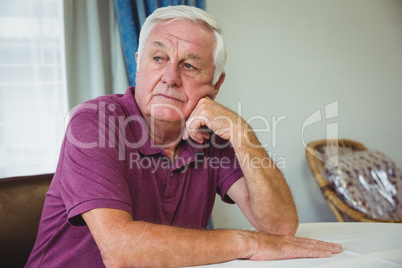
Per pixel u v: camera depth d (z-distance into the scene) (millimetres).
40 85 2293
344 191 2709
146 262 909
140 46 1252
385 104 3467
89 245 1075
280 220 1223
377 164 3029
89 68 2262
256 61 2912
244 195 1335
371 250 1026
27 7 2242
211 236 954
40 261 1149
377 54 3420
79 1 2234
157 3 2328
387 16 3457
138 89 1237
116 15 2295
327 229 1325
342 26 3260
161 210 1216
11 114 2248
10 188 1334
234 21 2816
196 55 1219
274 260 961
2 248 1278
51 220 1139
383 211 2844
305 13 3090
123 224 940
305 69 3111
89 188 979
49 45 2297
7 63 2223
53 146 2336
